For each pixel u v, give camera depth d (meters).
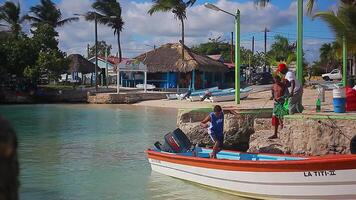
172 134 13.18
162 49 57.12
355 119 12.56
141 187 11.37
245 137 17.42
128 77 60.88
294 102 14.35
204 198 10.29
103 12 67.69
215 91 39.44
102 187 11.38
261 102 32.31
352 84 30.80
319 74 71.88
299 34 18.23
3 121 1.98
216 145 11.88
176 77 54.94
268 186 9.55
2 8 63.72
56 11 67.31
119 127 25.16
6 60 50.09
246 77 63.38
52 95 49.44
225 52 91.94
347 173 8.45
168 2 51.88
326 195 8.77
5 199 1.90
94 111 36.38
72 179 12.38
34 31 57.78
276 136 14.23
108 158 15.63
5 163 1.92
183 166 11.86
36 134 22.41
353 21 20.48
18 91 49.19
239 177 10.13
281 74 14.77
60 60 51.28
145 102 43.94
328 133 12.91
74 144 19.03
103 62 71.75
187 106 36.59
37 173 13.12
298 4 18.16
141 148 17.92
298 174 9.00
